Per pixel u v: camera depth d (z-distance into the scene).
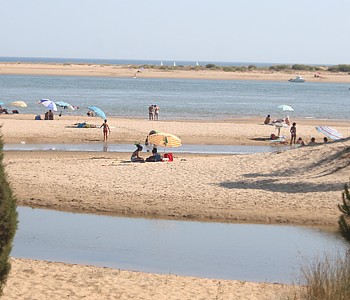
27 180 49.06
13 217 20.06
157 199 43.97
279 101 162.88
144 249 34.00
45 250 33.28
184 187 47.22
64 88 195.12
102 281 27.20
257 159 55.03
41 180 49.16
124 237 36.28
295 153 54.88
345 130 93.56
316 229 38.56
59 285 26.22
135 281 27.56
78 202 43.38
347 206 22.94
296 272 29.95
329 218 40.16
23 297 24.19
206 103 147.50
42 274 27.86
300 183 47.47
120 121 97.12
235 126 93.19
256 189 46.59
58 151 70.50
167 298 25.17
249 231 38.06
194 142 80.19
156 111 105.94
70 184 47.88
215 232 37.75
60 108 122.25
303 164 52.03
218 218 40.56
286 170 51.38
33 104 132.12
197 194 45.19
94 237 36.09
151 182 48.78
